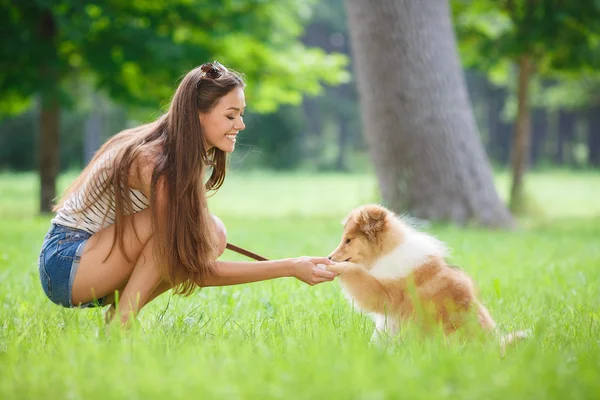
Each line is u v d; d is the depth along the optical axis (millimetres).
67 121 45188
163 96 17344
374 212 4512
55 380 2961
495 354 3357
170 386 2818
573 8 15797
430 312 4148
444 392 2740
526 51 16578
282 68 18438
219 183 4445
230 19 16719
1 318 4664
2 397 2748
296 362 3119
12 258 8008
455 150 12461
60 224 4168
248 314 4922
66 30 14516
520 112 17891
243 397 2699
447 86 12438
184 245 4000
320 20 51031
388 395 2688
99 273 4051
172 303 5414
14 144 47688
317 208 22234
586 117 54969
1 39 14781
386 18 12195
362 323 4516
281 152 55625
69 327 4031
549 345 3764
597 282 6691
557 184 35062
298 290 6039
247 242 10383
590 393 2744
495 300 5660
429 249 4430
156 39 15422
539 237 11164
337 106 56656
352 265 4395
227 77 4121
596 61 16547
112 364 3105
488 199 12648
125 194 3979
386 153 12578
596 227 14008
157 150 4016
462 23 17656
